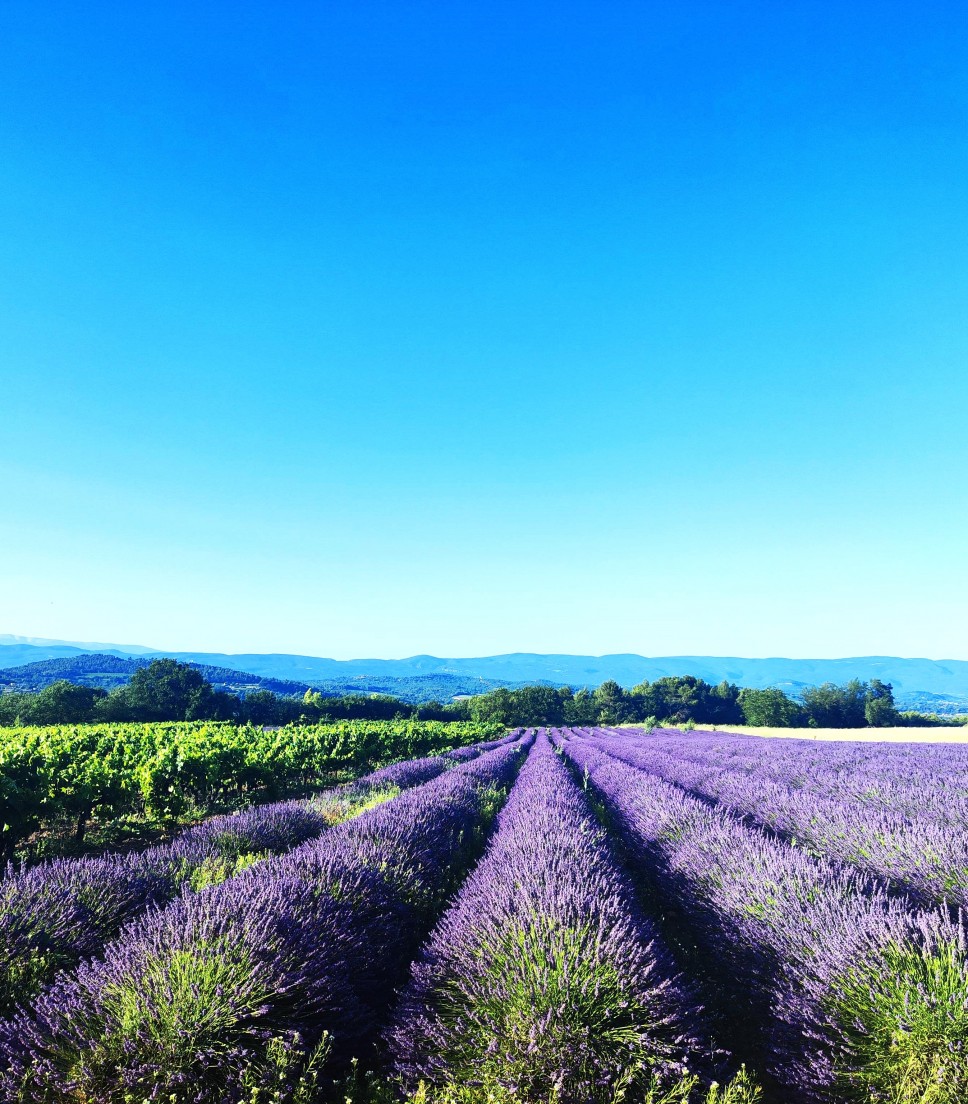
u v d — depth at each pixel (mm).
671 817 6996
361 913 4121
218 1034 2633
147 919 3543
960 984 2607
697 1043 2676
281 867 4535
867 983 2844
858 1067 2656
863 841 5992
